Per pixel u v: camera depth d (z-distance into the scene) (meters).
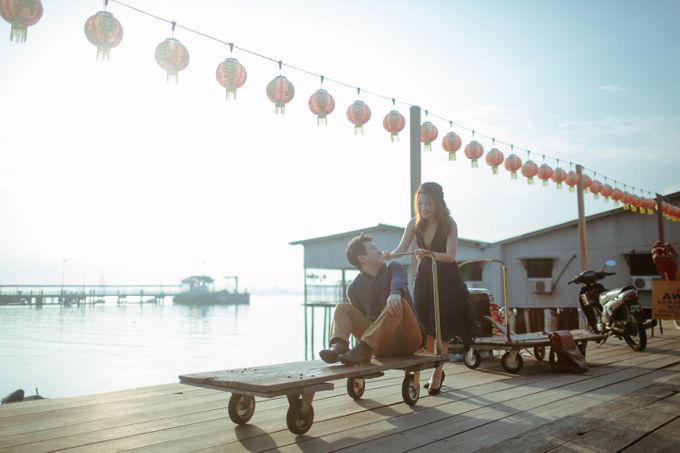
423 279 4.15
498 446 2.54
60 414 3.31
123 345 29.77
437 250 4.10
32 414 3.31
